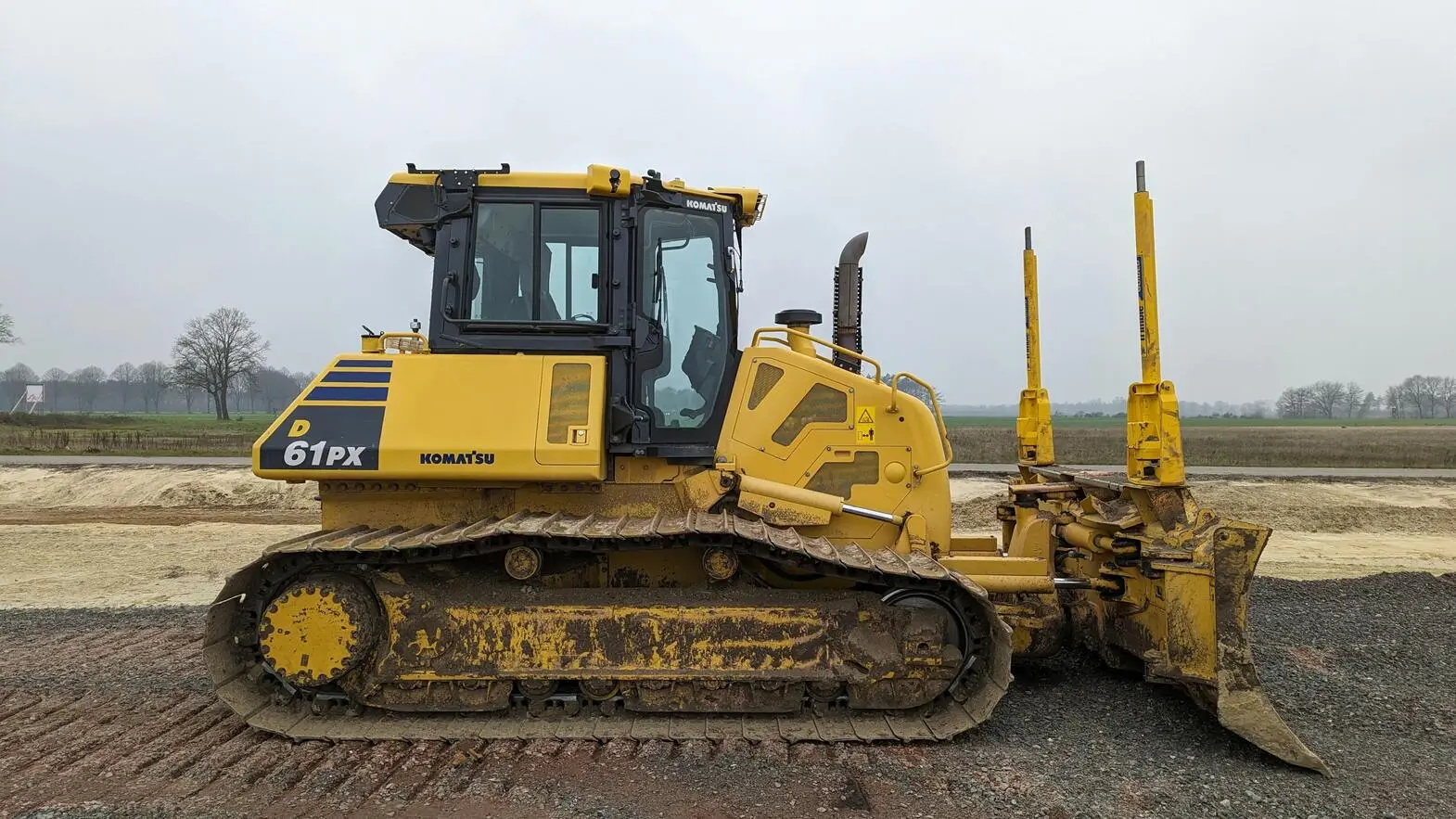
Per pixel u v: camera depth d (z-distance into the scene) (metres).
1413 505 16.72
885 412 5.40
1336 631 7.27
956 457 29.08
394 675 4.78
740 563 5.09
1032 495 6.74
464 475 4.75
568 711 4.93
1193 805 4.02
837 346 5.61
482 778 4.22
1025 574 5.32
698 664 4.83
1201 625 4.80
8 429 36.81
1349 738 4.92
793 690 4.89
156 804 3.90
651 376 5.27
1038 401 7.05
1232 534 4.72
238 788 4.10
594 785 4.16
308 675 4.72
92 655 6.45
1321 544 13.73
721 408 5.36
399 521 5.14
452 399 4.86
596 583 5.21
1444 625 7.45
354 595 4.76
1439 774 4.41
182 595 9.05
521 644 4.82
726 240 5.43
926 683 4.86
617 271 5.20
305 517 15.40
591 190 5.15
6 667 6.11
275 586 4.87
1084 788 4.18
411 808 3.90
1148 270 5.20
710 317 5.39
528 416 4.83
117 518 15.22
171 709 5.23
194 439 32.19
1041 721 5.16
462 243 5.16
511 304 5.18
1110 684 5.90
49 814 3.77
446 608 4.82
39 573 10.25
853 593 4.94
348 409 4.83
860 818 3.85
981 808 3.96
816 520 5.20
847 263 6.11
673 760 4.46
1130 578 5.55
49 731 4.86
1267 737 4.52
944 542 5.38
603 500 5.22
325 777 4.21
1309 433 56.66
